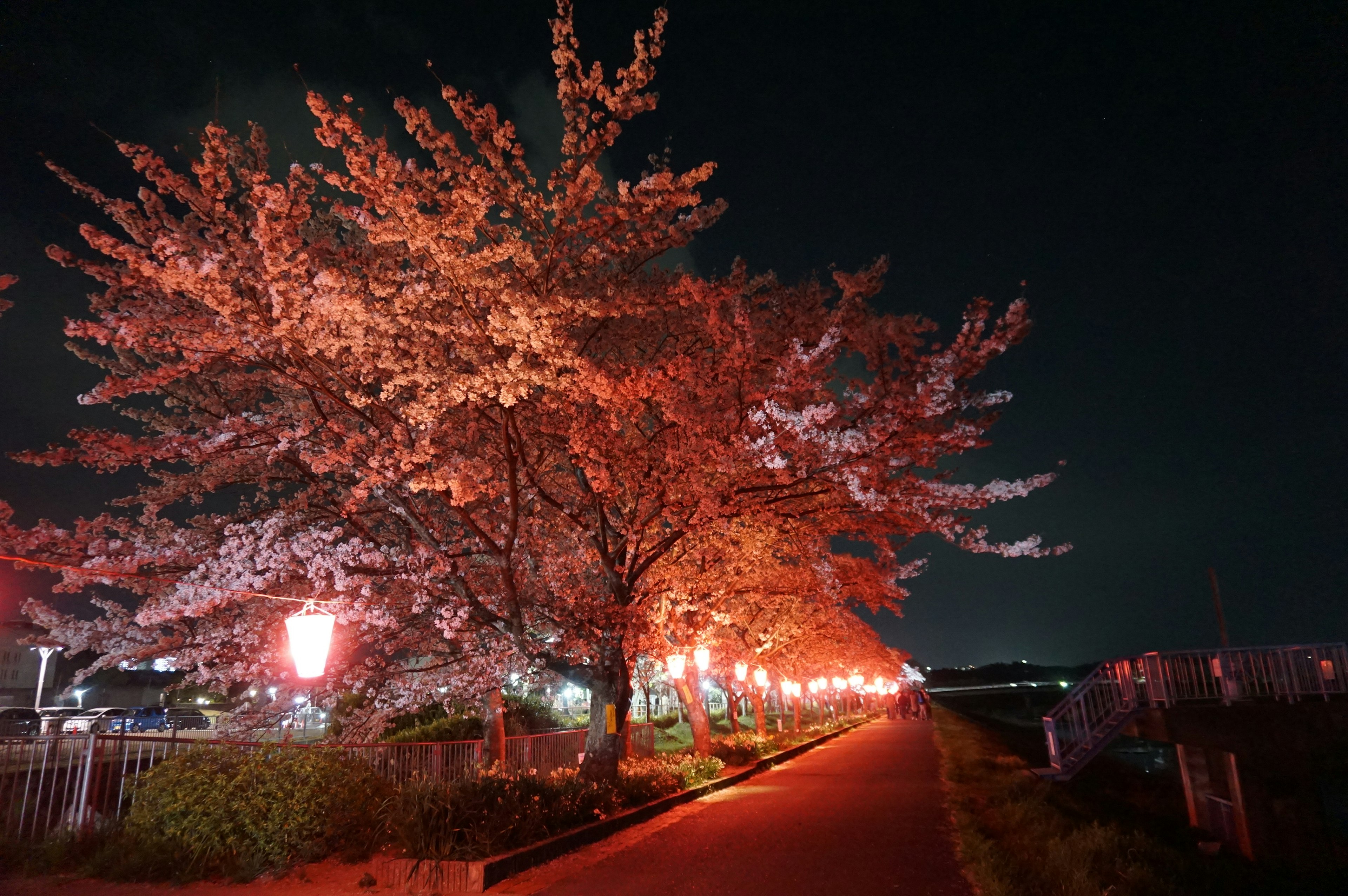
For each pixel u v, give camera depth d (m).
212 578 12.63
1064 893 7.33
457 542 14.85
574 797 11.23
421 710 20.70
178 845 8.62
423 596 14.47
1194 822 17.12
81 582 11.91
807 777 18.42
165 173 10.16
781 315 13.84
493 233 10.30
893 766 20.45
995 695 100.06
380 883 8.10
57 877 8.42
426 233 9.13
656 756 20.97
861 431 11.31
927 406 10.29
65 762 11.55
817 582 18.33
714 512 12.59
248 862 8.38
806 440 11.05
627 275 13.61
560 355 9.99
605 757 13.41
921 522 13.02
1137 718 17.27
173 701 37.38
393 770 11.93
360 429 14.45
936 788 15.69
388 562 14.15
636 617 13.85
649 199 10.70
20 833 9.21
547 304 10.09
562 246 11.62
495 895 7.76
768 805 13.72
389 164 9.09
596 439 12.82
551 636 14.04
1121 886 8.36
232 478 14.44
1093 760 24.50
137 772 9.91
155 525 13.62
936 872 8.20
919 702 53.09
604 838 10.79
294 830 8.68
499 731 15.46
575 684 16.03
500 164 10.46
